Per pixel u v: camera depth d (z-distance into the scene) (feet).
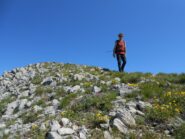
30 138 37.27
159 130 37.35
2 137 39.47
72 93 53.57
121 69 77.15
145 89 49.32
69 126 38.75
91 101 46.62
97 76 67.21
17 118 48.67
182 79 56.95
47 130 38.60
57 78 70.18
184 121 39.29
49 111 47.57
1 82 92.79
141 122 39.01
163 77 61.05
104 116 40.34
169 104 43.19
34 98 58.44
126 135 36.09
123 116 39.14
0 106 58.39
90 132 37.04
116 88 53.52
